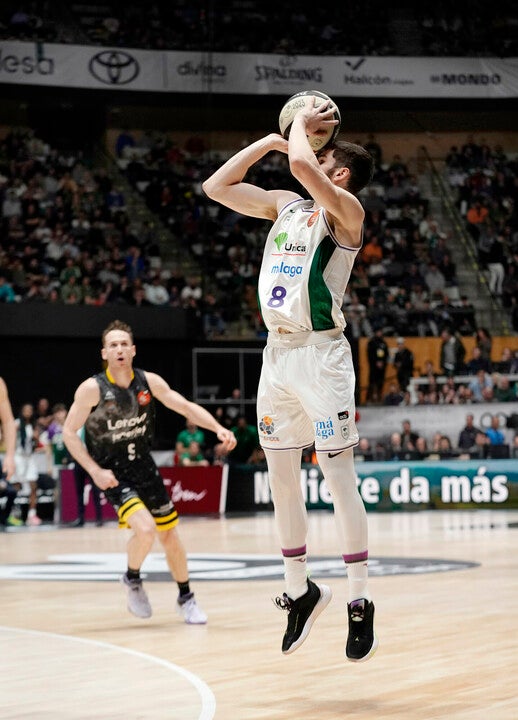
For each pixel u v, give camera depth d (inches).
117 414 240.5
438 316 815.7
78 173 916.6
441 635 205.9
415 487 691.4
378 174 968.9
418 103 959.0
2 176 889.5
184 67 916.6
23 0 906.7
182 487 703.7
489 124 1008.9
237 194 162.9
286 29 960.3
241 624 232.2
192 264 898.7
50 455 663.1
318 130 155.6
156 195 931.3
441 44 973.8
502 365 783.1
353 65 952.3
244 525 592.7
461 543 437.4
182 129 979.9
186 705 148.0
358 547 153.1
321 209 155.0
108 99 898.1
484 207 959.6
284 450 158.6
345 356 154.6
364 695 152.4
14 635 219.6
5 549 461.4
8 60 870.4
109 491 243.1
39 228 862.5
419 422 740.0
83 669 178.7
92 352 770.2
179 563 237.9
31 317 741.9
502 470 687.1
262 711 142.8
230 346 797.2
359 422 742.5
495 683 157.8
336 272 154.0
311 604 160.7
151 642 208.5
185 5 960.3
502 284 914.1
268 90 936.9
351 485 153.3
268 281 156.8
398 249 915.4
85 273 841.5
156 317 774.5
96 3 938.1
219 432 242.1
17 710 146.1
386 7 984.9
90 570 363.9
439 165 999.0
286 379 154.9
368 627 153.2
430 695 150.6
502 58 970.1
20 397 752.3
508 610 240.4
